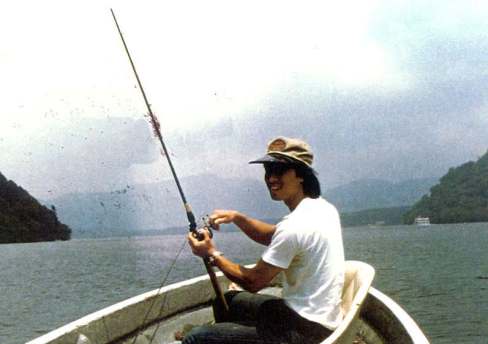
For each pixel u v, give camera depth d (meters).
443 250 77.62
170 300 4.57
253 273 2.97
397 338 3.49
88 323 3.73
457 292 32.56
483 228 189.38
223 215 3.87
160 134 3.90
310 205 3.02
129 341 4.12
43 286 41.56
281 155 3.16
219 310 3.40
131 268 58.44
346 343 2.88
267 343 2.90
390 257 63.94
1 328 23.84
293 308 2.89
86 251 115.75
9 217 181.38
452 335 21.03
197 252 3.33
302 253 2.89
